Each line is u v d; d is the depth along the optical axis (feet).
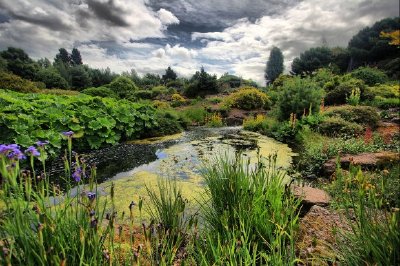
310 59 134.21
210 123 46.37
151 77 172.65
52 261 4.27
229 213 7.70
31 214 4.95
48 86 102.99
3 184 4.33
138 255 4.98
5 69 102.27
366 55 113.60
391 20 116.88
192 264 6.47
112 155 22.63
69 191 5.74
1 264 4.15
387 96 43.75
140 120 31.27
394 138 21.71
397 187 9.81
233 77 112.16
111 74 168.86
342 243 6.59
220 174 9.26
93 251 4.99
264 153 23.07
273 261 5.84
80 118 24.04
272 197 7.57
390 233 5.15
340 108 32.50
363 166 15.62
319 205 10.39
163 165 19.38
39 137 19.42
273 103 61.67
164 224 8.23
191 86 86.63
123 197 12.55
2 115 18.30
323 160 17.53
